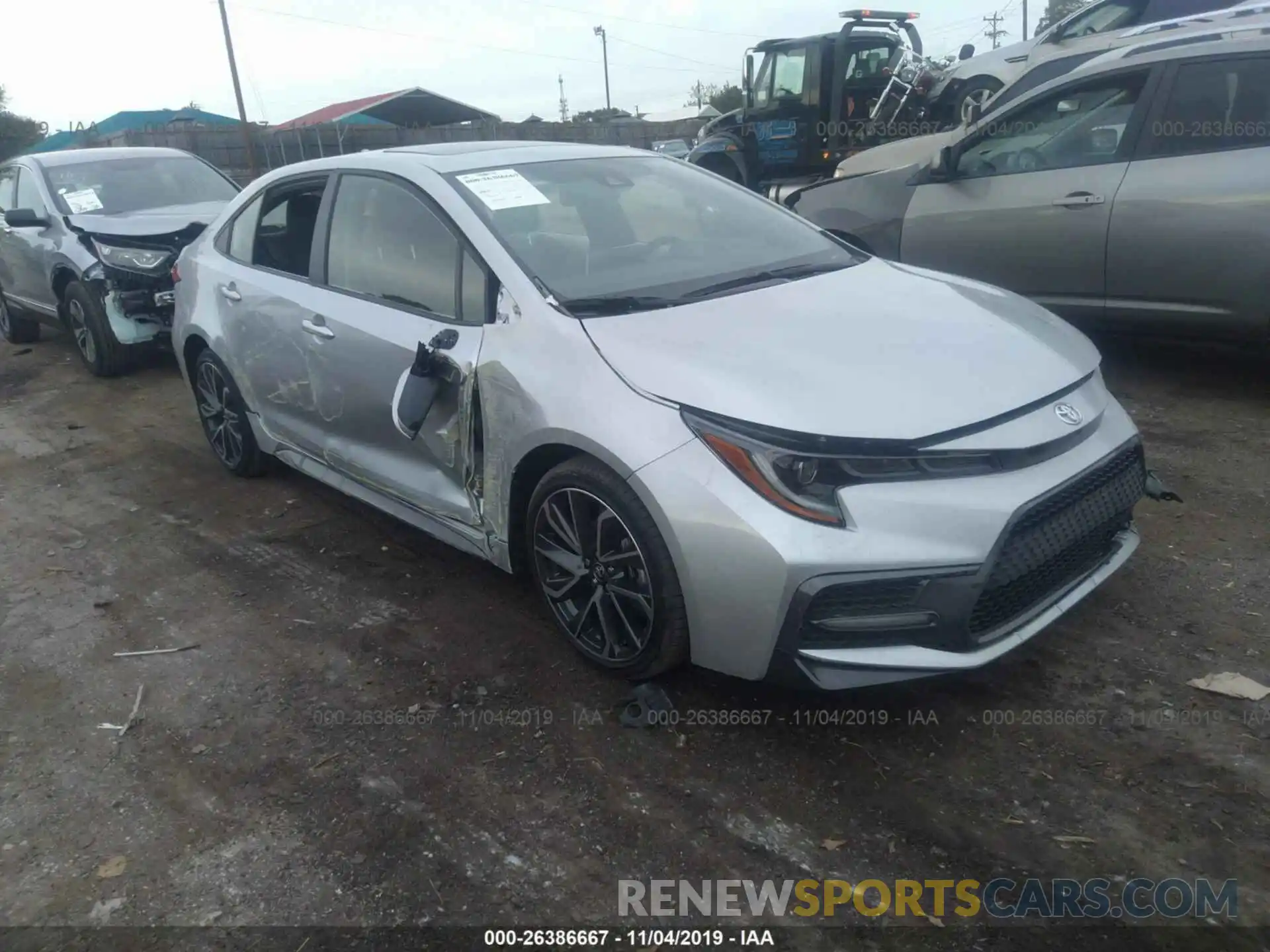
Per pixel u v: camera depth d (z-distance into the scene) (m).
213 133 27.64
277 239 4.53
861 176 6.80
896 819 2.58
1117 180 5.27
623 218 3.80
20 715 3.32
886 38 12.20
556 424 2.99
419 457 3.75
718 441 2.68
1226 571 3.60
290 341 4.25
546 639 3.54
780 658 2.66
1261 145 4.82
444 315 3.54
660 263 3.59
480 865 2.53
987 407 2.73
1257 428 4.87
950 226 6.10
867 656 2.61
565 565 3.20
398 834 2.65
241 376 4.76
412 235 3.73
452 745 2.99
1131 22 10.23
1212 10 9.66
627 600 3.05
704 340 2.98
